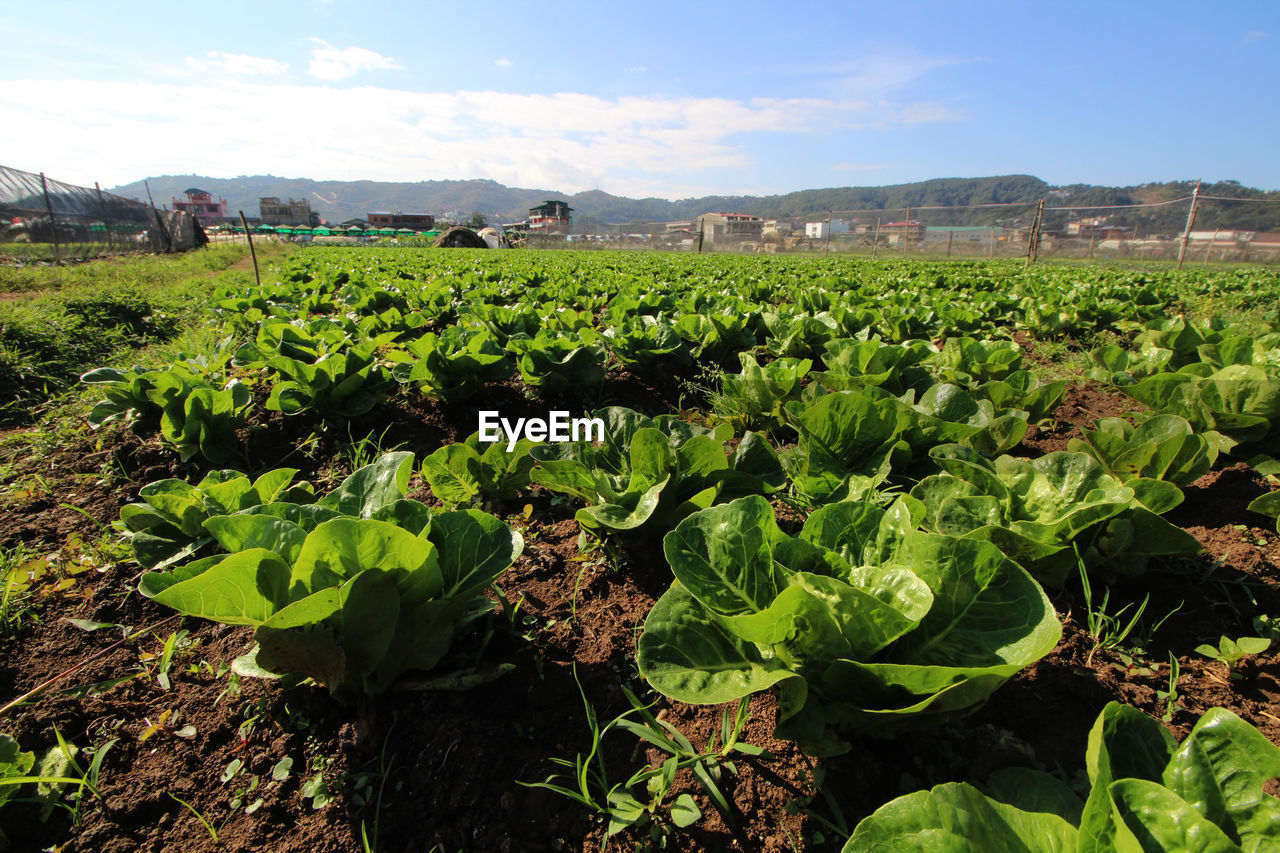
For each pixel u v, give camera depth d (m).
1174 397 4.53
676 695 1.94
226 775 2.23
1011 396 5.11
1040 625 1.87
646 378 7.09
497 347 5.96
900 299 11.17
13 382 6.80
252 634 2.92
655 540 3.45
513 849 2.00
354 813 2.10
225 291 12.34
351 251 38.09
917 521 2.45
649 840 2.01
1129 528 2.93
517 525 3.78
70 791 2.18
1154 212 52.62
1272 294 13.84
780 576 2.20
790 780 2.17
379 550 2.10
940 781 2.14
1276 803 1.43
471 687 2.46
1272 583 3.12
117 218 31.22
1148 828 1.34
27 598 3.15
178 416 4.69
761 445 3.57
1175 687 2.52
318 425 5.36
